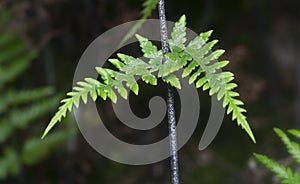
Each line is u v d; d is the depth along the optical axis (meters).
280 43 7.74
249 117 6.64
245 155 6.10
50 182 5.28
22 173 4.95
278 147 6.17
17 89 5.40
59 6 4.83
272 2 7.64
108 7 4.78
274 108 6.76
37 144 4.55
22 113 4.60
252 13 6.75
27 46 4.89
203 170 5.89
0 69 4.64
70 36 5.06
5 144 4.92
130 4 4.77
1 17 4.72
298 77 6.89
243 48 5.63
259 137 6.43
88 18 4.82
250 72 6.63
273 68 7.11
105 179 5.50
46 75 5.34
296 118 6.66
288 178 2.29
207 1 6.04
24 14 4.80
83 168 5.26
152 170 5.58
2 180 5.13
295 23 7.81
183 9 5.98
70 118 4.84
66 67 5.42
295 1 7.68
